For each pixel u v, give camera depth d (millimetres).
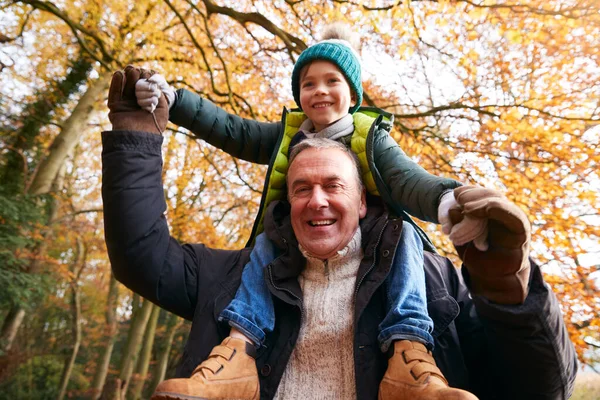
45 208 11359
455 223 1189
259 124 2326
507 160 7141
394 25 6648
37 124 12133
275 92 10438
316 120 2031
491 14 6379
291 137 2137
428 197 1488
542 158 7039
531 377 1327
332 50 2057
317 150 1765
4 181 11047
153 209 1676
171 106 2100
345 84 2064
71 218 14117
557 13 5980
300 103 2125
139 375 16844
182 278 1770
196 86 10867
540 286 1242
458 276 1812
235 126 2246
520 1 6020
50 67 12562
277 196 2049
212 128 2186
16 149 11094
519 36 6332
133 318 16750
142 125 1693
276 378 1545
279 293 1645
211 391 1322
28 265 10523
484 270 1167
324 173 1700
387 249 1650
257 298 1649
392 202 1824
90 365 21156
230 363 1429
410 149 7676
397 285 1586
